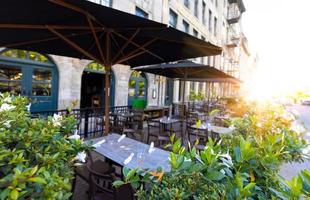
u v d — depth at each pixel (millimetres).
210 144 1599
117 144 3240
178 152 1538
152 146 2943
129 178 1383
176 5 13852
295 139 2119
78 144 1644
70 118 2100
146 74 12117
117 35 3939
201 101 15758
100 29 3518
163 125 6191
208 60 19688
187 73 7992
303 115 14500
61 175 1313
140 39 3963
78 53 4723
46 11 2650
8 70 6668
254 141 2000
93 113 6410
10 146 1418
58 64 7746
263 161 1494
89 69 9102
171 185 1262
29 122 1679
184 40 3361
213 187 1191
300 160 2094
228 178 1258
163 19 12469
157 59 5082
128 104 11109
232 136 2324
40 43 4105
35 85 7312
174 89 14648
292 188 1062
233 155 1602
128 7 9930
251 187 1150
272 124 2656
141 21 2717
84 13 2584
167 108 9812
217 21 22156
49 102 7676
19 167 1050
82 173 2656
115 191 1822
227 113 7738
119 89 10195
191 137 6027
